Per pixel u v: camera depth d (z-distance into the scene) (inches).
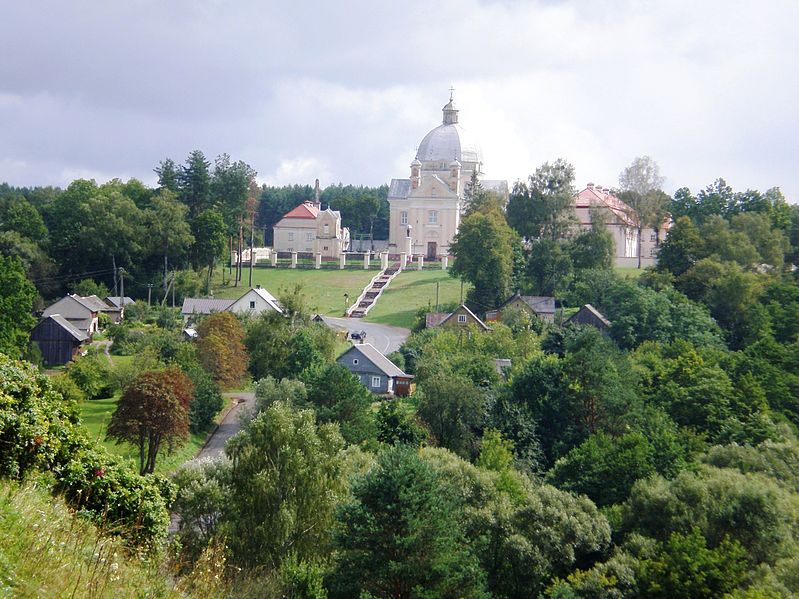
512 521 1749.5
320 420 2479.1
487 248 5044.3
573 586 1585.9
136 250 5393.7
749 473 2094.0
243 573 1283.2
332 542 1387.8
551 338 3895.2
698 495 1878.7
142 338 3833.7
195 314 4500.5
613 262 5433.1
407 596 1315.2
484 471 1985.7
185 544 1486.2
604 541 1791.3
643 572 1589.6
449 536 1354.6
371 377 3417.8
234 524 1482.5
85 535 805.2
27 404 1026.1
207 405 2837.1
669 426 2672.2
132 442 2299.5
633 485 2057.1
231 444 1696.6
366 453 2108.8
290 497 1537.9
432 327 4409.5
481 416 2778.1
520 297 4803.2
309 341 3489.2
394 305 5447.8
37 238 5570.9
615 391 2802.7
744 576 1584.6
